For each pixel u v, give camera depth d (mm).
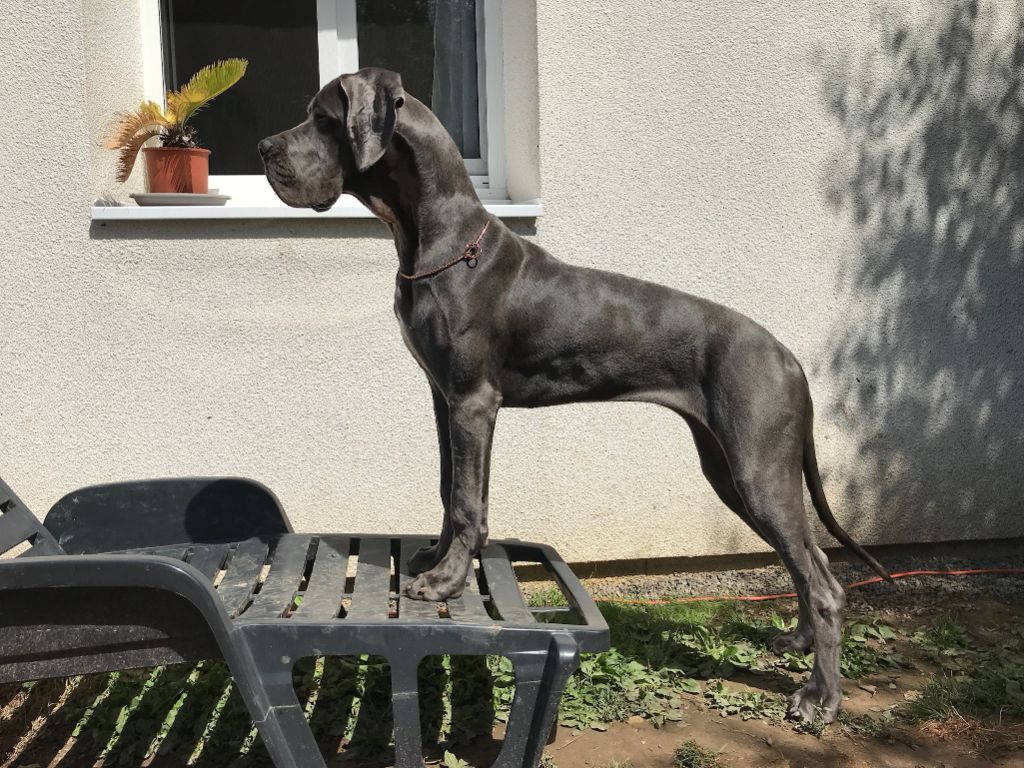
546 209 3195
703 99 3215
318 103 2314
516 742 2125
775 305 3322
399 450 3219
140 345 3092
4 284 3020
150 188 3131
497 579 2480
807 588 2486
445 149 2346
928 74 3314
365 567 2516
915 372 3412
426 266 2338
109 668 2074
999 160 3379
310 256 3129
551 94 3152
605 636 2146
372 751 2443
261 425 3162
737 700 2623
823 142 3285
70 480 3105
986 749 2461
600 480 3309
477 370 2352
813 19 3236
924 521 3479
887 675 2773
